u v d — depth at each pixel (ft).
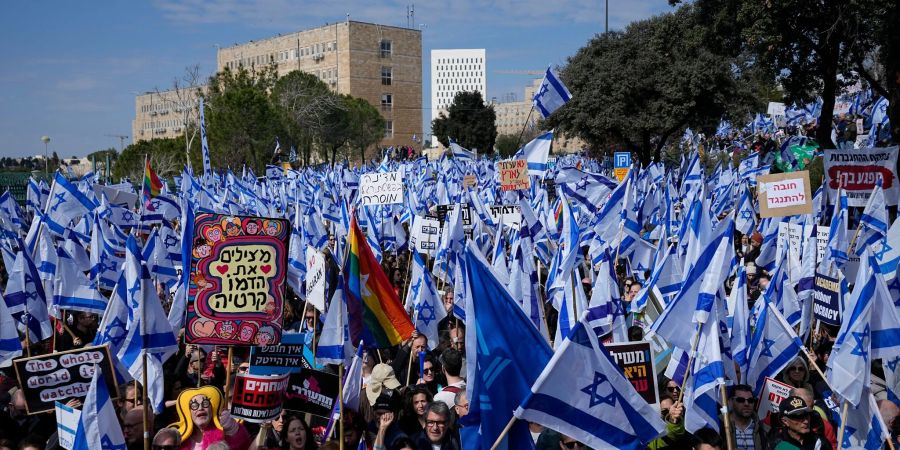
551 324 48.67
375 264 34.42
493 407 24.34
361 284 34.01
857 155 49.85
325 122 258.98
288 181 113.50
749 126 183.32
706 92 156.35
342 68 406.21
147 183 69.87
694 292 29.45
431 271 58.13
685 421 27.96
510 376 24.52
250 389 28.89
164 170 213.87
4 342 34.86
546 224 56.44
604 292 34.47
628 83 156.66
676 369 31.58
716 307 28.50
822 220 50.85
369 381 34.68
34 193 83.71
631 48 160.25
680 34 153.58
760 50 92.73
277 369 29.63
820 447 27.73
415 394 29.40
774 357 32.04
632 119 159.43
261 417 28.81
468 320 24.57
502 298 24.79
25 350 41.68
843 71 96.43
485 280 24.70
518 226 55.21
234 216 29.63
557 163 138.41
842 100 148.15
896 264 38.34
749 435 28.96
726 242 27.96
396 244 66.80
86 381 30.35
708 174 127.75
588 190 64.95
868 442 27.35
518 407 23.18
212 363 37.63
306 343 36.06
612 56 160.97
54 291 42.16
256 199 86.07
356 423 30.17
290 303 48.37
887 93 86.22
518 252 40.55
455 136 326.85
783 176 40.14
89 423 25.35
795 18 88.89
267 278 29.81
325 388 29.89
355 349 34.04
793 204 40.01
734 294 33.04
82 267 51.55
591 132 165.89
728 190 77.97
